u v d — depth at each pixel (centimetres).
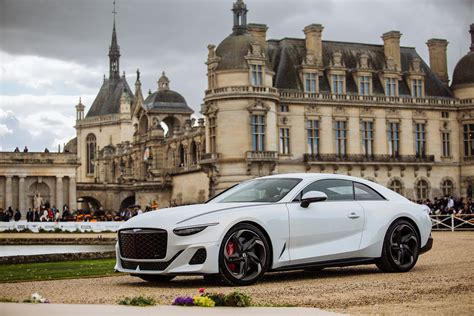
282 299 1459
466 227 5194
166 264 1681
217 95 8681
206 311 1237
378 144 9569
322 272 2027
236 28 9038
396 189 9662
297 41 9600
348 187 1966
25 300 1369
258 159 8581
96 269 2286
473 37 10462
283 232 1770
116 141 18312
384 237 1936
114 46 19462
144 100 13612
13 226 6150
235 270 1702
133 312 1212
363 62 9612
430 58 10562
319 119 9231
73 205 11512
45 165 11381
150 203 12069
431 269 2014
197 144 10944
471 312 1306
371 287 1633
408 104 9775
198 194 10775
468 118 10056
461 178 10069
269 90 8725
